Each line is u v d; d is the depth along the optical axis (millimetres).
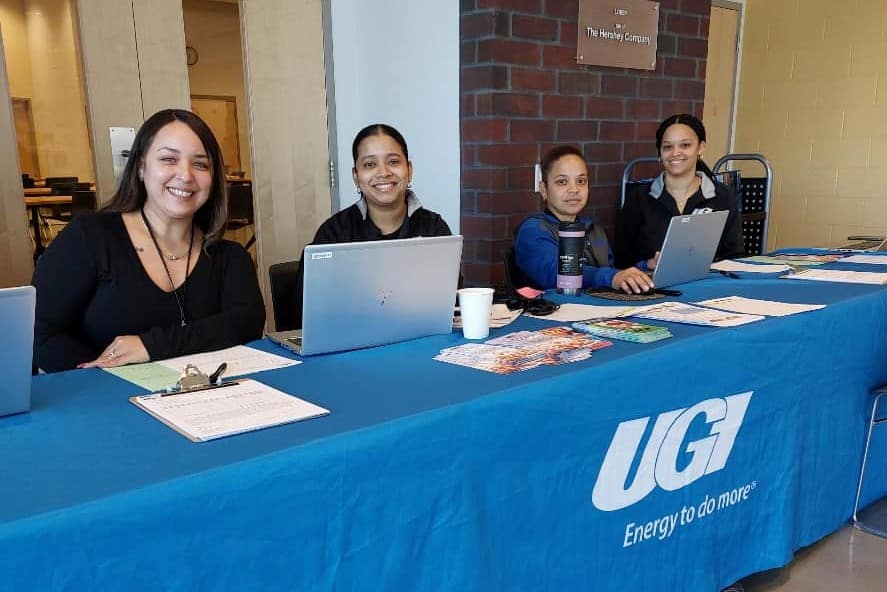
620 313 1859
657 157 3828
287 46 3350
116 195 1763
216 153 1768
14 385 1102
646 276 2176
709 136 5023
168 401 1175
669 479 1587
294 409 1124
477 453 1196
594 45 3393
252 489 935
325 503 1013
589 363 1394
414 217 2412
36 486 867
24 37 2607
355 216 2379
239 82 3229
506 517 1270
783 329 1771
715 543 1747
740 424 1731
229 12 3148
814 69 4707
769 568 1902
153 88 2963
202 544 905
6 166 2623
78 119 2783
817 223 4840
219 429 1038
